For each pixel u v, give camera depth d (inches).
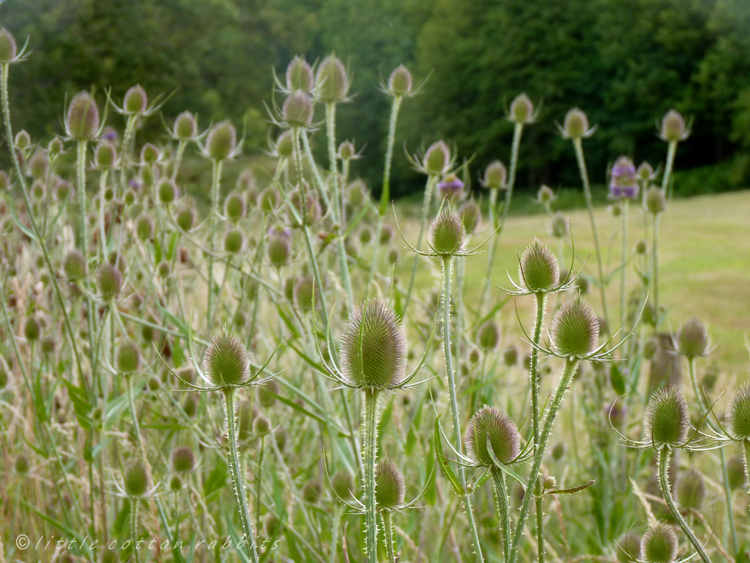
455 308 143.6
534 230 914.1
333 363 73.3
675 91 1782.7
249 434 122.2
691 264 645.9
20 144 169.6
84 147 143.7
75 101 141.3
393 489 77.2
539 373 174.1
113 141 200.4
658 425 76.9
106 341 154.2
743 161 1638.8
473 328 165.6
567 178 1987.0
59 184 195.8
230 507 152.9
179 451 121.6
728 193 1605.6
